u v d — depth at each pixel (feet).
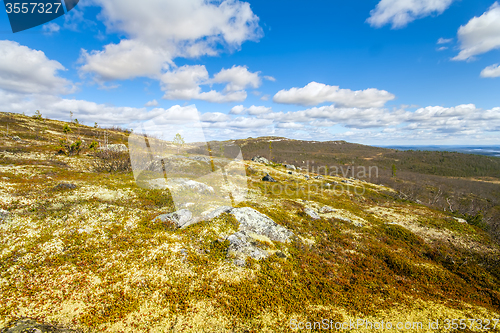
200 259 39.47
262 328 29.35
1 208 43.80
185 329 27.68
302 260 44.93
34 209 45.73
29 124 221.05
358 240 57.57
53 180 65.10
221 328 28.53
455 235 66.59
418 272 46.47
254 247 44.52
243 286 35.78
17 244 35.81
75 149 121.19
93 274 32.96
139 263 36.47
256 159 205.36
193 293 33.01
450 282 44.42
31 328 22.94
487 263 51.47
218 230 46.62
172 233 44.70
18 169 71.46
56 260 34.14
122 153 109.19
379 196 121.60
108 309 28.17
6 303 26.07
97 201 52.90
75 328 24.93
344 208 84.53
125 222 46.19
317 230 59.41
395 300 37.55
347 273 43.68
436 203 146.41
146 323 27.48
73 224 43.14
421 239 61.62
